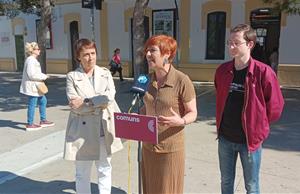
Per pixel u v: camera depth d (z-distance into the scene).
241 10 13.41
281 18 12.64
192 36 14.71
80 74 3.93
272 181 4.72
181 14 14.78
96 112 3.91
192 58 14.88
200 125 7.62
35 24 20.25
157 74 3.12
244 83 3.21
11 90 13.99
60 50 19.17
